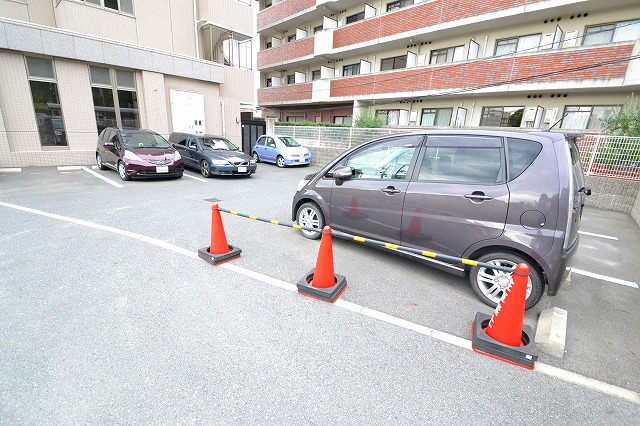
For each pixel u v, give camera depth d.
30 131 9.41
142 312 2.50
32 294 2.69
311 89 18.59
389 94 14.80
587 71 9.35
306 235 4.36
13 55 8.85
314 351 2.14
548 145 2.63
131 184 7.91
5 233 4.11
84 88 10.14
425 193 3.12
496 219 2.72
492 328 2.23
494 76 11.24
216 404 1.69
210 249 3.56
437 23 12.70
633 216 6.54
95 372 1.87
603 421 1.71
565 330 2.39
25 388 1.74
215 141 10.35
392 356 2.13
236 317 2.48
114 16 10.91
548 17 10.84
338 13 18.28
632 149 7.04
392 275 3.36
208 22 13.16
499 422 1.67
